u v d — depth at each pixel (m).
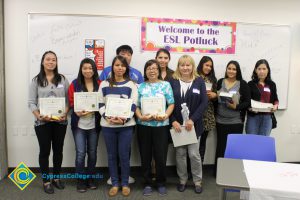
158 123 2.74
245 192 1.70
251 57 3.52
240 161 1.83
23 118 3.28
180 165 2.91
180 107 2.79
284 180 1.54
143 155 2.82
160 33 3.33
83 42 3.24
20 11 3.14
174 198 2.77
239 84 3.14
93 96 2.77
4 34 3.14
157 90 2.77
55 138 2.84
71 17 3.19
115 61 2.69
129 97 2.71
